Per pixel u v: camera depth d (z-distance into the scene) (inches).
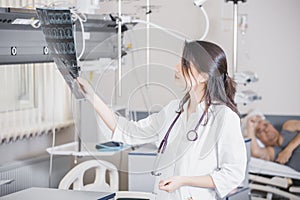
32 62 96.8
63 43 85.0
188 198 91.0
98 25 103.5
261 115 186.5
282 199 174.6
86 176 161.2
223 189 89.7
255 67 192.9
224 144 90.0
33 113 148.6
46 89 153.1
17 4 136.2
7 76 138.8
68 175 120.0
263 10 191.2
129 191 124.1
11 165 140.1
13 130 139.9
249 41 192.4
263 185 174.9
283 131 184.1
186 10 191.3
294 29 189.6
